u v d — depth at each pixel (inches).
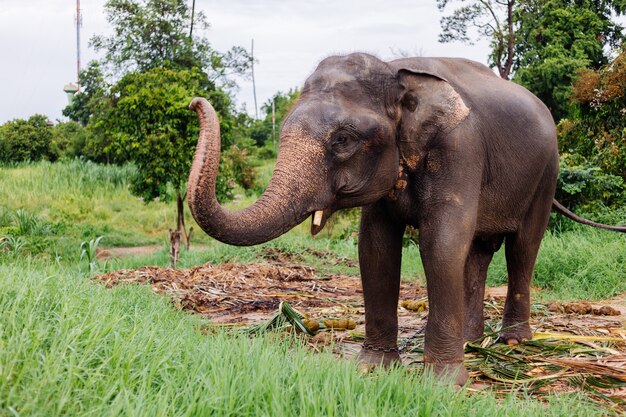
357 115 189.8
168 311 273.3
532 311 321.7
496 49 1321.4
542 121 243.4
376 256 220.8
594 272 419.2
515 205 238.7
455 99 200.5
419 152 200.4
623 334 264.7
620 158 644.1
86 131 1466.5
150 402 133.6
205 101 165.6
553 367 219.6
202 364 161.8
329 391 150.0
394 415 148.3
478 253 257.8
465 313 258.4
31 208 1028.5
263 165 1690.5
